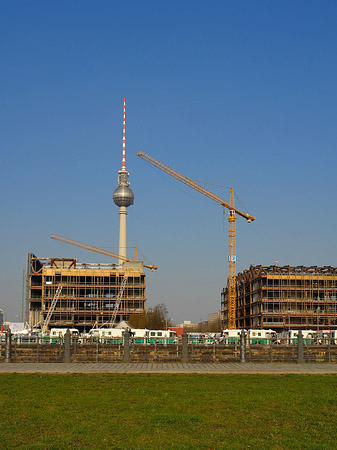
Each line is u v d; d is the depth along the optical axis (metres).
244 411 34.59
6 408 35.72
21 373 57.09
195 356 82.44
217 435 28.20
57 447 25.91
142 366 67.19
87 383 48.31
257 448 25.80
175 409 35.16
